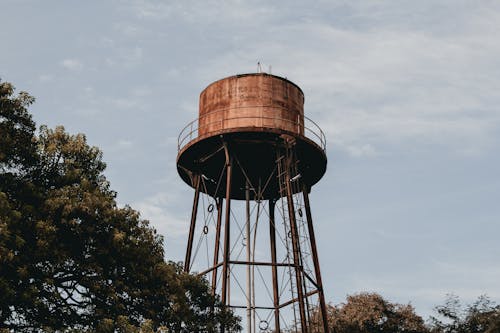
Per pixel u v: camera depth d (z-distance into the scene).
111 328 23.38
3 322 23.67
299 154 32.69
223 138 31.36
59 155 27.23
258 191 35.41
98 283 25.14
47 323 24.09
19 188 25.28
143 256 27.06
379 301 60.06
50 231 23.78
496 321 40.56
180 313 27.55
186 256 31.92
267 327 31.30
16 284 23.45
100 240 25.92
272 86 32.91
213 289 31.39
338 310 59.97
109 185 28.66
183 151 32.69
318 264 31.95
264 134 31.33
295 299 30.00
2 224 21.45
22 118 26.58
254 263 30.44
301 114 33.72
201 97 34.28
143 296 27.03
